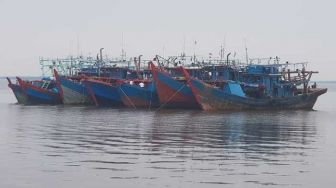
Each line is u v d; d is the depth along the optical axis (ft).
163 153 91.76
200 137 116.57
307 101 238.07
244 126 145.18
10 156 87.04
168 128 136.46
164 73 207.31
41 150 93.91
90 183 68.39
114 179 70.54
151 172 75.00
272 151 96.02
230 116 180.96
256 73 226.99
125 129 132.98
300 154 92.63
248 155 90.79
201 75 224.74
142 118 169.17
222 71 223.30
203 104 202.90
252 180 70.69
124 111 204.64
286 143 107.86
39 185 67.21
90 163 81.35
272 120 168.14
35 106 242.78
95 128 135.23
